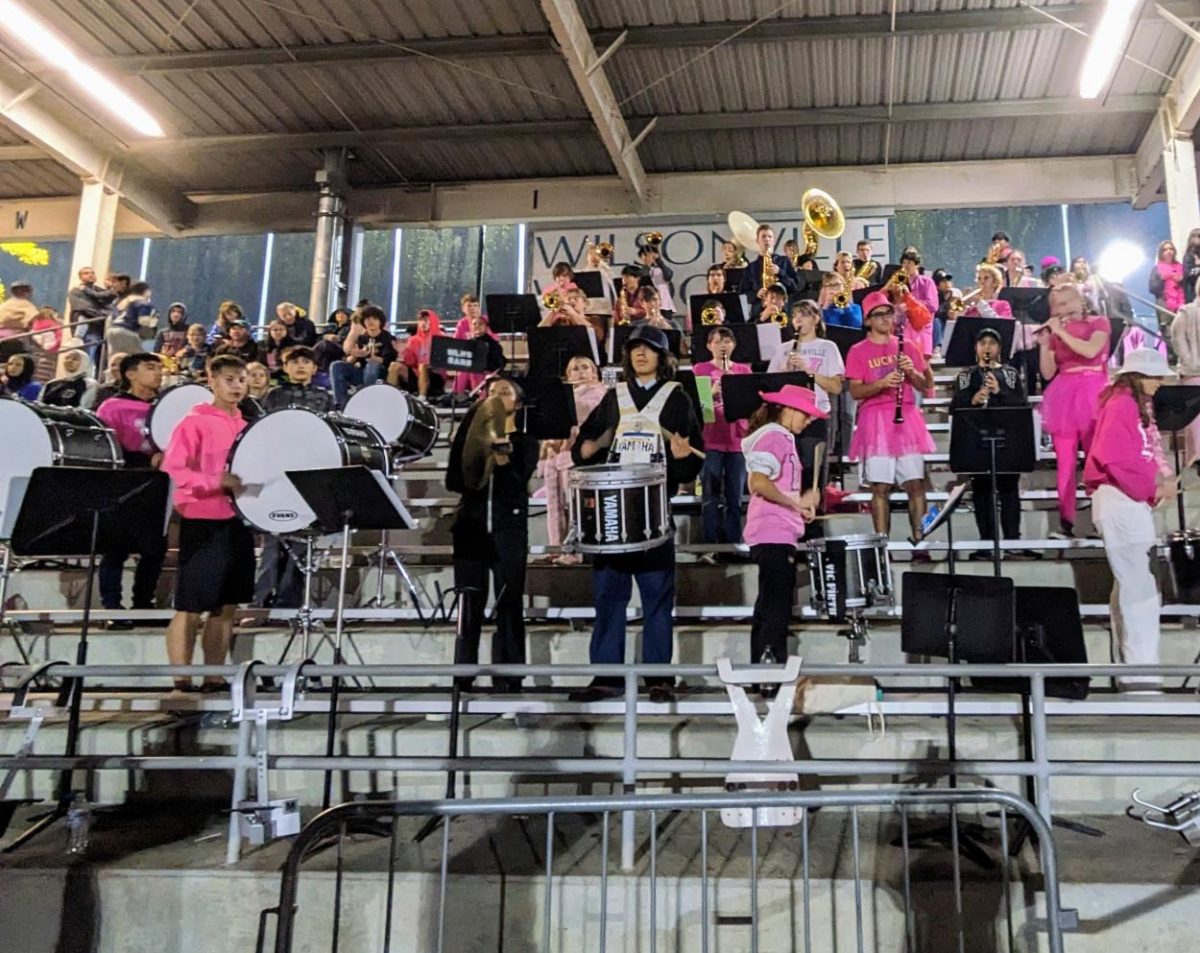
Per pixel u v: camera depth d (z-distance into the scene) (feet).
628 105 43.52
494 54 39.29
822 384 20.22
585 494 13.84
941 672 11.02
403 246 56.08
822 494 18.39
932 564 18.45
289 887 8.38
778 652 14.10
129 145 48.14
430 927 10.98
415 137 46.26
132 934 11.23
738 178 49.37
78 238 47.73
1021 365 27.43
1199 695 14.58
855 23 36.99
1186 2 35.37
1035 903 10.41
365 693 16.06
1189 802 11.32
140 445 21.53
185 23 38.42
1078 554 19.71
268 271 57.21
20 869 11.42
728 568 18.95
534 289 48.70
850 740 13.67
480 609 15.28
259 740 11.73
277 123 46.34
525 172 50.60
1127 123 44.11
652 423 15.52
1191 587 15.53
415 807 8.70
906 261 33.04
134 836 12.66
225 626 16.38
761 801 8.79
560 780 13.71
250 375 25.85
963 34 38.04
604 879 8.86
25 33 36.76
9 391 30.12
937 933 10.50
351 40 39.45
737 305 28.25
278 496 15.94
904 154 47.85
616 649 14.42
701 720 14.34
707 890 10.47
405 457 24.86
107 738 14.44
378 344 33.58
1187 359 26.99
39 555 13.17
